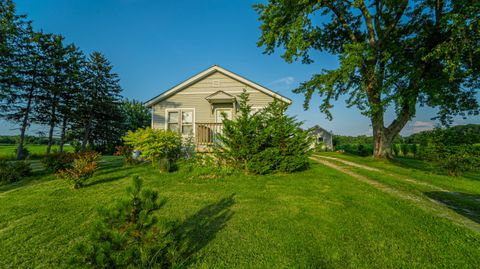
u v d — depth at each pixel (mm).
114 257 1758
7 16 15125
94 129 24109
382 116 13406
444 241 2941
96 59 23781
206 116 11422
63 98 19500
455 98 12219
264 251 2684
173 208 4281
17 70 15750
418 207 4340
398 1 11531
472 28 8359
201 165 8195
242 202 4637
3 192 5637
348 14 14391
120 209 1995
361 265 2410
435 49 9062
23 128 16562
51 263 2537
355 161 12844
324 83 12242
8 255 2688
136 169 8484
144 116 34562
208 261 2451
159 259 2025
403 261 2484
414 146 21328
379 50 11984
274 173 7734
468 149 7781
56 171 7941
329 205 4422
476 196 5176
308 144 7906
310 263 2439
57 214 4043
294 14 11773
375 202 4609
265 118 7945
